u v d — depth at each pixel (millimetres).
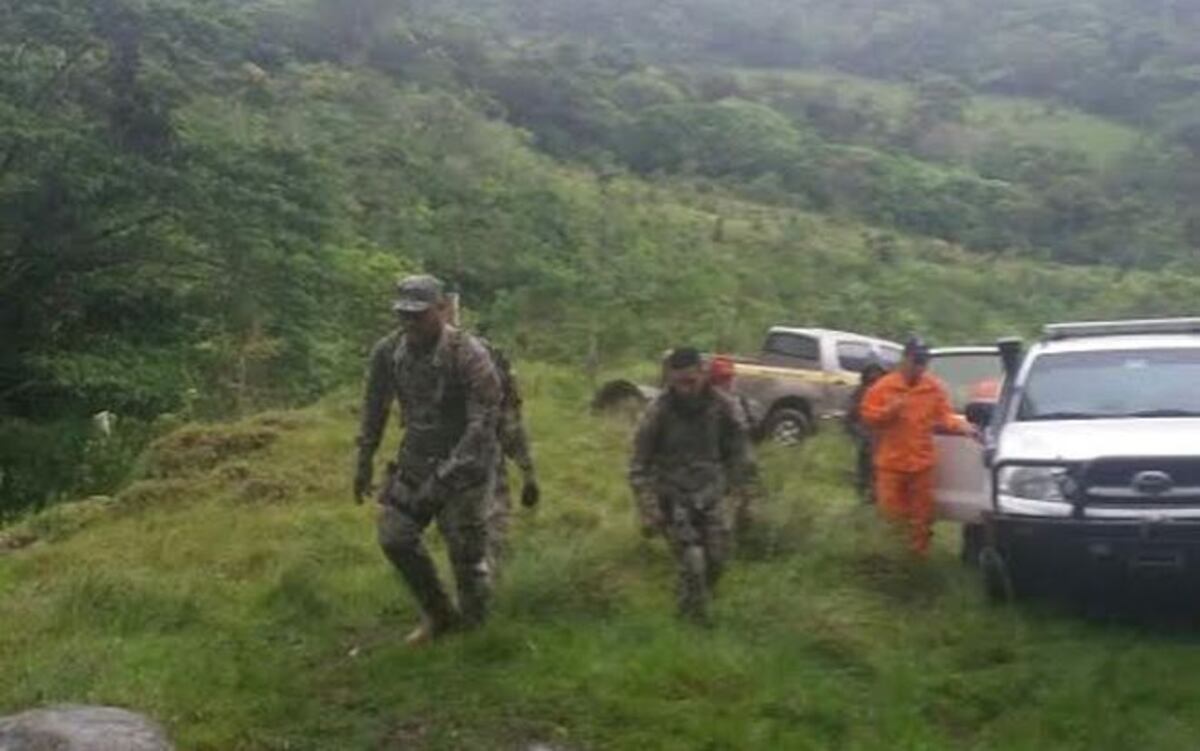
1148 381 8547
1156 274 45906
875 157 60844
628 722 6309
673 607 7840
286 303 24156
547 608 7777
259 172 25031
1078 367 8742
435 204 38531
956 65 87438
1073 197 57031
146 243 23672
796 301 34438
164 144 24062
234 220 24078
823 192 57500
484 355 7023
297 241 25141
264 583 8789
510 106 59969
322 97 45688
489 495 7301
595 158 56844
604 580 8344
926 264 43312
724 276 34375
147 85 24000
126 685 6754
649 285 31391
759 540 8953
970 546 9117
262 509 11695
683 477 7875
